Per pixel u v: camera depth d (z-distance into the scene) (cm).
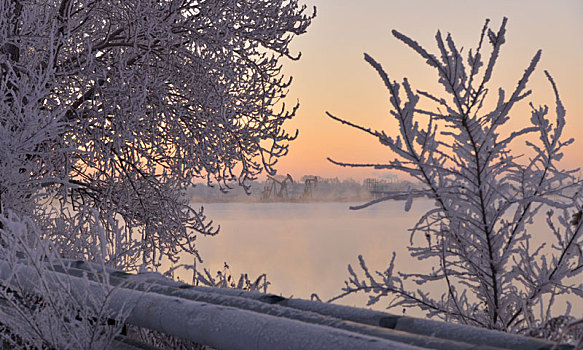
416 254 371
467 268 374
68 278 256
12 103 736
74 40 973
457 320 380
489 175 335
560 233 354
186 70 983
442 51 274
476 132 301
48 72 711
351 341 170
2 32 829
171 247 1081
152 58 995
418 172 314
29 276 283
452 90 280
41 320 246
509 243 351
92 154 876
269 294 252
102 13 1014
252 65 1014
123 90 877
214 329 208
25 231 256
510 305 373
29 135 666
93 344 248
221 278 439
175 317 225
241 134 1005
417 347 162
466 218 340
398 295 375
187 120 1012
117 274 319
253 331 194
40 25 898
